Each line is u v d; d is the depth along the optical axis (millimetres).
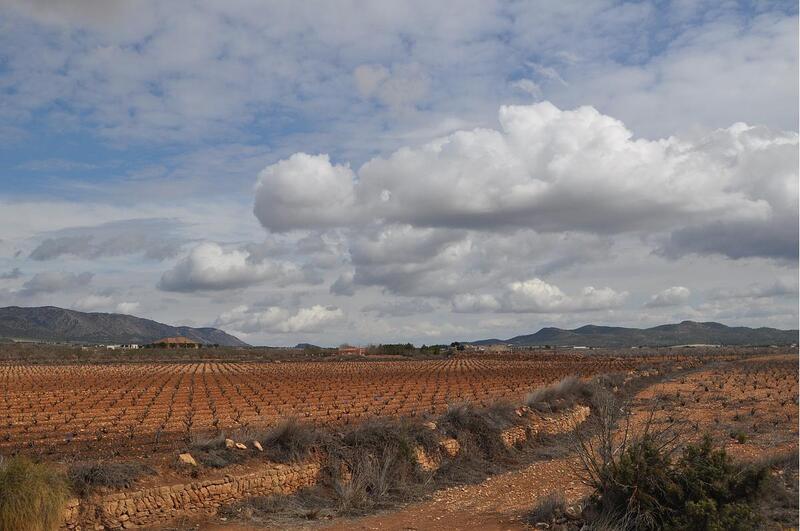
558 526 15789
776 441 26875
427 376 80875
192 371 88938
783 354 156375
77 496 15820
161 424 31375
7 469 14578
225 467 19219
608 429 17703
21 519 13867
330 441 22344
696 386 58562
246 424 32219
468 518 17609
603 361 129375
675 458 18781
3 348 144250
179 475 18156
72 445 25234
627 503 15086
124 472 17172
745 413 37219
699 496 14531
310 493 20031
